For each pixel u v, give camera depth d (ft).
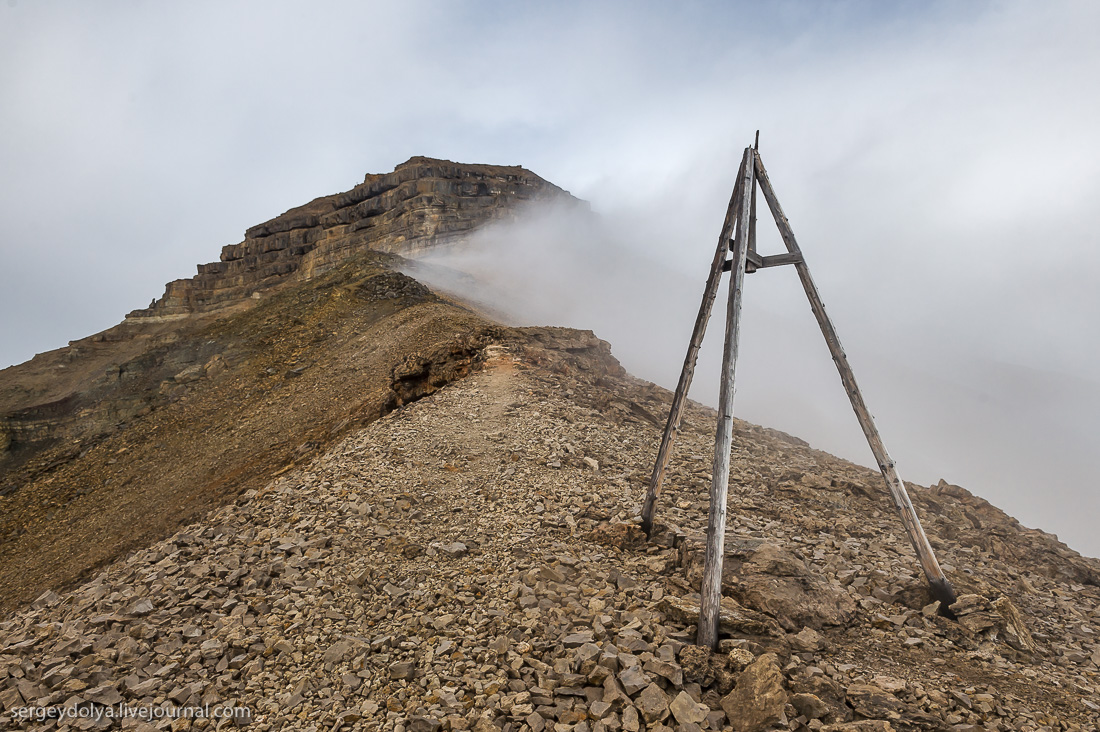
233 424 134.92
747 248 27.09
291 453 90.22
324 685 20.59
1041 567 34.60
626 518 33.88
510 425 51.65
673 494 39.37
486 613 24.57
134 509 102.89
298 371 152.05
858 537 35.14
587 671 19.79
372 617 24.97
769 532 33.73
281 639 23.04
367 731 18.06
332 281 215.51
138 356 198.59
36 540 106.42
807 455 56.65
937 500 44.11
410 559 30.42
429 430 49.75
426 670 20.94
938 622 24.67
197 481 105.81
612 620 23.17
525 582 27.04
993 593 27.20
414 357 85.05
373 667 21.48
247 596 26.55
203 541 32.22
